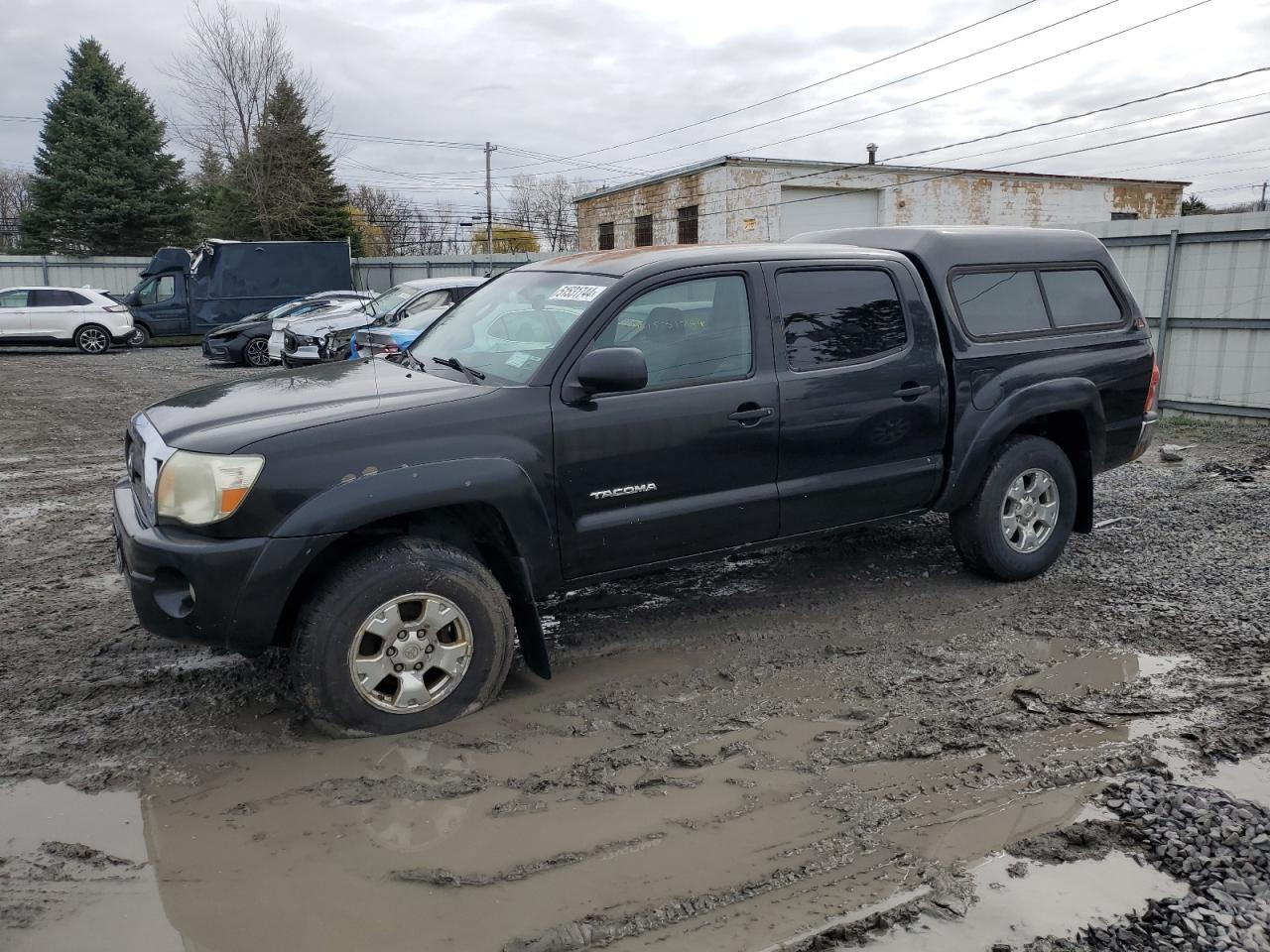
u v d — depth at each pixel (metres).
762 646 4.50
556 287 4.37
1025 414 5.04
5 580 5.54
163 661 4.30
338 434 3.45
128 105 43.62
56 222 42.91
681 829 3.03
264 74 39.16
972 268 5.05
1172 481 7.70
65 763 3.42
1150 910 2.61
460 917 2.61
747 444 4.23
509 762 3.44
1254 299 10.07
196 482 3.34
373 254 54.72
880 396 4.61
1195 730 3.64
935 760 3.47
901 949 2.47
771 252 4.43
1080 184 35.06
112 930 2.54
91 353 22.73
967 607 4.98
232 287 23.92
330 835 2.99
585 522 3.91
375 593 3.48
